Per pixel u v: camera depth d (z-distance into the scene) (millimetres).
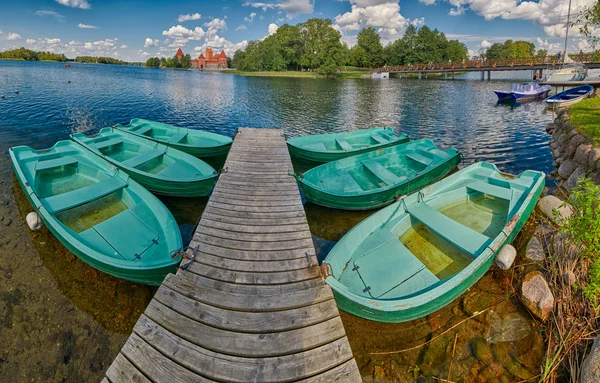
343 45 73875
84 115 21500
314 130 19625
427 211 6906
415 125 20219
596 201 4730
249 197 7758
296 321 4285
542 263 5910
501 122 20500
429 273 5434
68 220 7199
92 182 9125
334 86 47531
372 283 5266
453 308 5363
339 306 4926
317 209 9125
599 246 4723
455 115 23328
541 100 29578
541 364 4383
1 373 4434
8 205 8594
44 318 5223
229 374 3580
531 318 4969
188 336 3984
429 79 62125
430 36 77625
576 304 4816
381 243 6176
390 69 72125
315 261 5438
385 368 4500
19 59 122312
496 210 7676
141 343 3875
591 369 3729
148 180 8648
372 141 14016
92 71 74938
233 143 12406
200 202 9289
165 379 3504
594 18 9898
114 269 5207
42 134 16109
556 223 6664
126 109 24734
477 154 14016
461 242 5895
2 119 18625
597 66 33625
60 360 4652
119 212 7590
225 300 4559
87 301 5551
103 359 4703
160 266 5059
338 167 10203
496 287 5641
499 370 4379
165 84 47719
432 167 9508
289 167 9922
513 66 48250
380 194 8312
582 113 13641
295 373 3633
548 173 11469
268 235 6199
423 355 4648
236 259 5457
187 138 13844
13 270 6137
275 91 40219
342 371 3693
